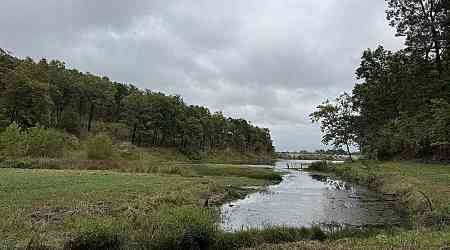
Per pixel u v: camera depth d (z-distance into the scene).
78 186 24.23
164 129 117.31
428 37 51.91
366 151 67.94
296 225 18.61
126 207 17.69
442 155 48.56
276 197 29.78
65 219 14.64
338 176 53.75
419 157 53.75
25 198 18.83
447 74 50.66
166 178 34.12
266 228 15.73
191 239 12.82
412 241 12.45
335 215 21.75
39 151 49.47
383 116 63.16
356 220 20.17
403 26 53.75
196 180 33.47
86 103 113.44
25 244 11.34
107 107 125.56
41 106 87.12
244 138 165.00
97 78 128.12
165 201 20.88
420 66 55.00
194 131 124.06
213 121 143.25
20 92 83.75
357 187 38.00
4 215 14.87
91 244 11.66
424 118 49.75
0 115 76.81
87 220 13.09
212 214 20.06
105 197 20.31
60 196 19.88
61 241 11.88
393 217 21.03
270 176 47.97
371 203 26.44
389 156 61.78
